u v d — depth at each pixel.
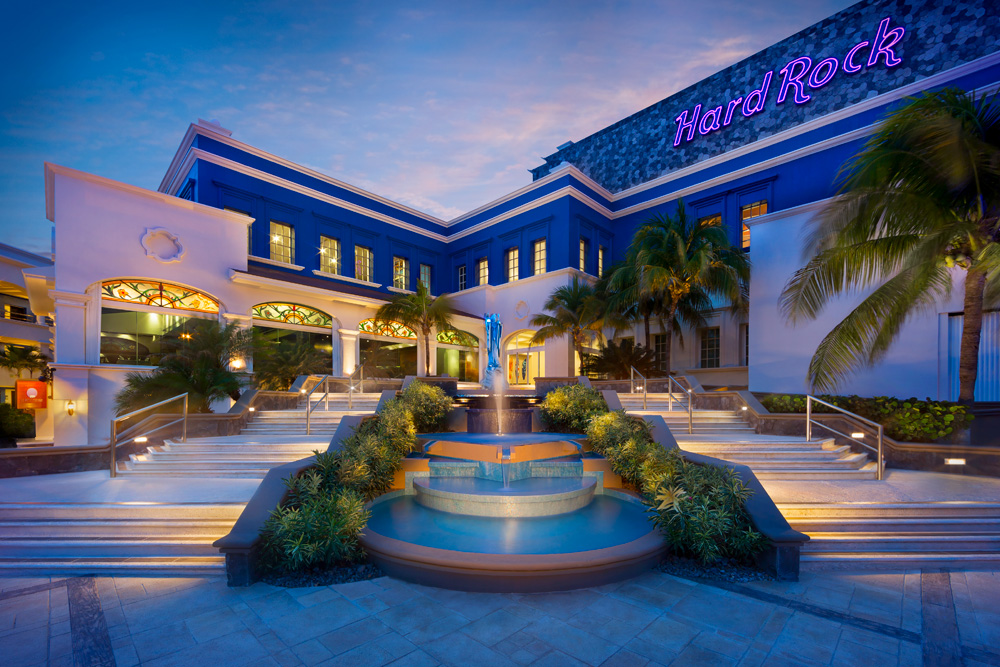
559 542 5.57
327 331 20.73
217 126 21.84
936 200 8.81
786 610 4.44
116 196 15.45
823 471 8.34
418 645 3.85
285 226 24.14
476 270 29.73
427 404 10.98
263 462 8.68
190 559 5.46
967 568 5.43
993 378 11.32
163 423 10.11
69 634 4.00
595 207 26.03
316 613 4.36
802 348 14.49
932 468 8.84
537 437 9.77
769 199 20.84
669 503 5.58
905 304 9.16
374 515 6.67
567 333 22.77
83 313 14.66
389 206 28.84
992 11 16.27
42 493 7.02
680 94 25.58
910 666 3.58
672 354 23.06
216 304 17.70
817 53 20.61
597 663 3.61
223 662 3.62
